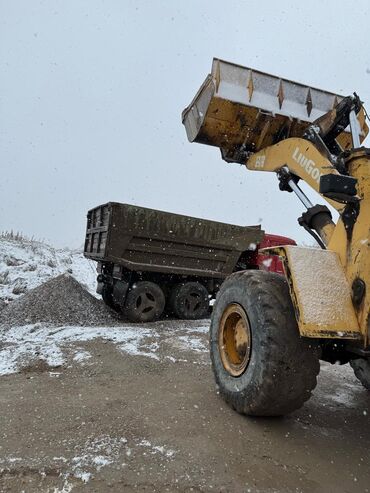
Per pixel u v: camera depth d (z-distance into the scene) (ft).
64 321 25.14
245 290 10.80
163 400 12.10
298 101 16.21
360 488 8.13
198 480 7.95
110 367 15.56
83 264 60.23
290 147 13.84
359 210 9.67
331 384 15.55
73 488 7.51
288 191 14.74
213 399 12.22
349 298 9.48
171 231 27.86
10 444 9.09
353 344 9.57
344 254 9.98
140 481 7.81
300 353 9.60
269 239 32.99
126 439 9.44
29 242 65.98
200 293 30.07
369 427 11.29
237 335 11.44
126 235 26.58
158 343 19.92
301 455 9.25
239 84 15.71
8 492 7.33
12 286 36.04
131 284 27.68
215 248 29.68
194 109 16.71
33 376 14.42
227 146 16.78
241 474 8.27
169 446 9.19
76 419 10.53
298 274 9.60
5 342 19.62
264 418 10.98
